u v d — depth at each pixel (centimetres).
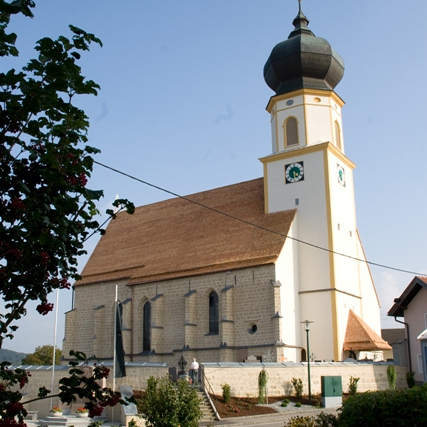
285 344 4912
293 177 5638
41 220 1014
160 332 5644
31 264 1066
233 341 5122
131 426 2828
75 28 1103
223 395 3750
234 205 6106
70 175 1091
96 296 6456
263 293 5050
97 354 6197
